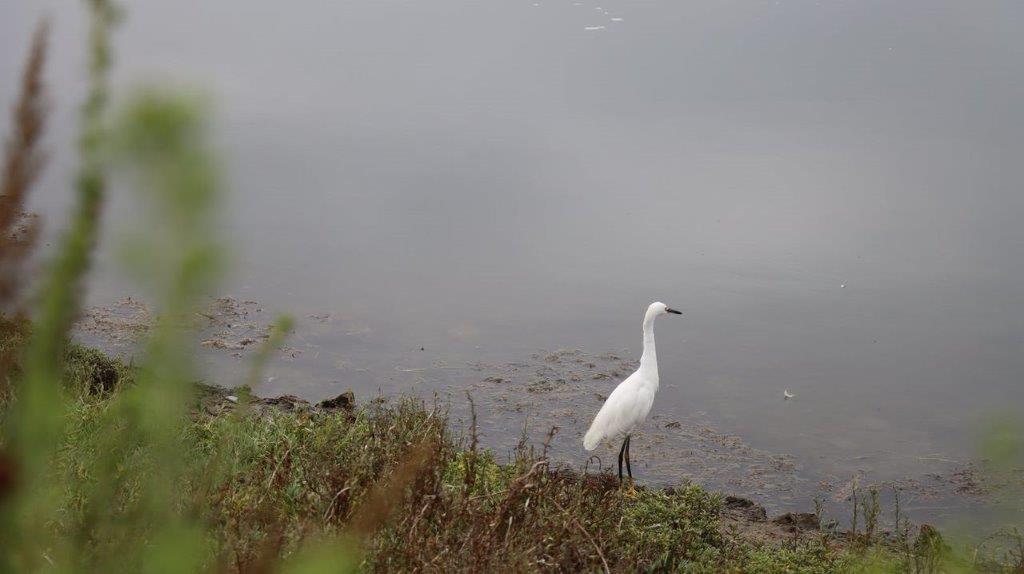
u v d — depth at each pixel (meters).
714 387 12.37
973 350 13.07
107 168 1.21
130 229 1.16
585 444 10.36
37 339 1.40
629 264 15.31
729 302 14.33
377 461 6.23
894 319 13.82
